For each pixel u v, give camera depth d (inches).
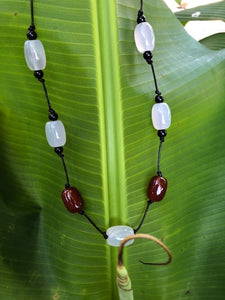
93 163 8.6
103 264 9.6
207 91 9.0
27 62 7.9
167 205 9.4
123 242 6.5
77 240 9.5
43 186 9.7
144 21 7.9
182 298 10.1
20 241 9.9
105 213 9.0
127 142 8.4
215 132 9.3
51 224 9.8
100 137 8.3
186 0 16.4
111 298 10.1
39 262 9.9
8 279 9.6
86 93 8.0
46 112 8.7
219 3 12.7
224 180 9.7
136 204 9.1
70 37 7.6
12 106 9.0
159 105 8.3
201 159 9.4
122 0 7.6
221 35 12.8
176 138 9.0
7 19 7.9
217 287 10.3
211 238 10.0
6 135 9.5
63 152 8.8
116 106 8.0
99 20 7.4
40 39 7.9
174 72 8.8
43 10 7.6
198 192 9.7
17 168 9.8
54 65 8.0
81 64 7.7
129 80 8.0
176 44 9.3
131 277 9.7
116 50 7.6
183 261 9.9
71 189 8.8
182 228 9.7
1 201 10.1
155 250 9.5
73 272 9.8
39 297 9.8
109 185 8.7
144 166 8.8
